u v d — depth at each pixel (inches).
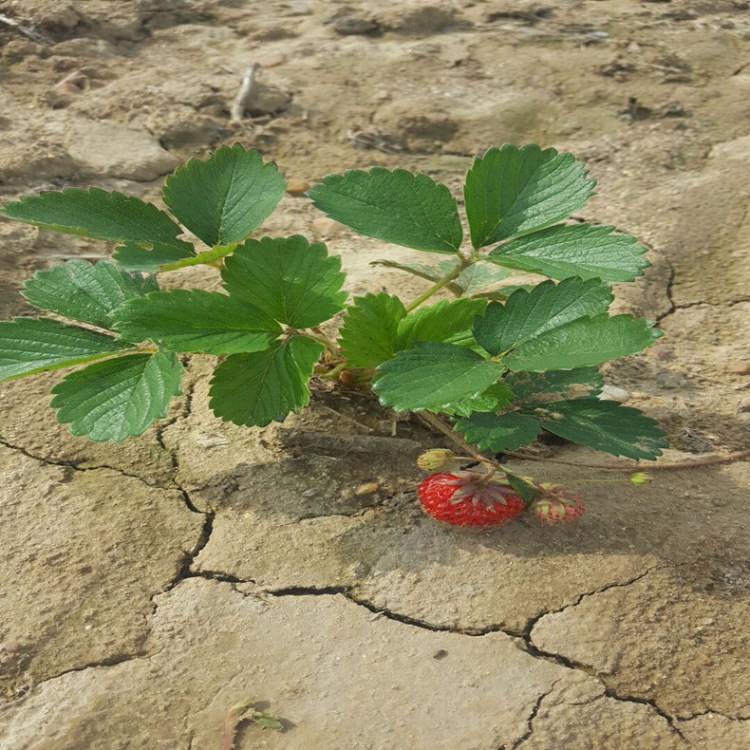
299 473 16.7
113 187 23.2
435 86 27.2
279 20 30.6
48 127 24.6
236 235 17.1
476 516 15.6
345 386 18.0
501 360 15.2
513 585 15.2
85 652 14.6
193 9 30.8
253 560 15.6
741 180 23.8
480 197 16.9
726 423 17.9
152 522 16.1
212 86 26.6
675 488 16.6
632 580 15.3
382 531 16.0
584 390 18.3
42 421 17.6
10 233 21.0
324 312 16.0
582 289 15.4
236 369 15.9
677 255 21.8
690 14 31.4
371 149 25.0
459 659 14.5
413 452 17.1
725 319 20.3
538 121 26.1
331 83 27.1
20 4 29.1
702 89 27.2
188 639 14.7
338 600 15.2
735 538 15.9
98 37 28.8
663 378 18.9
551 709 14.1
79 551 15.6
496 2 31.8
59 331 16.3
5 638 14.6
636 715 14.0
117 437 15.3
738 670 14.4
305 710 14.0
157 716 14.0
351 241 22.1
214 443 17.3
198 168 17.4
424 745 13.7
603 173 24.3
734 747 13.8
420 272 18.2
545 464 16.9
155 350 16.3
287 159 24.6
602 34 29.9
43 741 13.7
